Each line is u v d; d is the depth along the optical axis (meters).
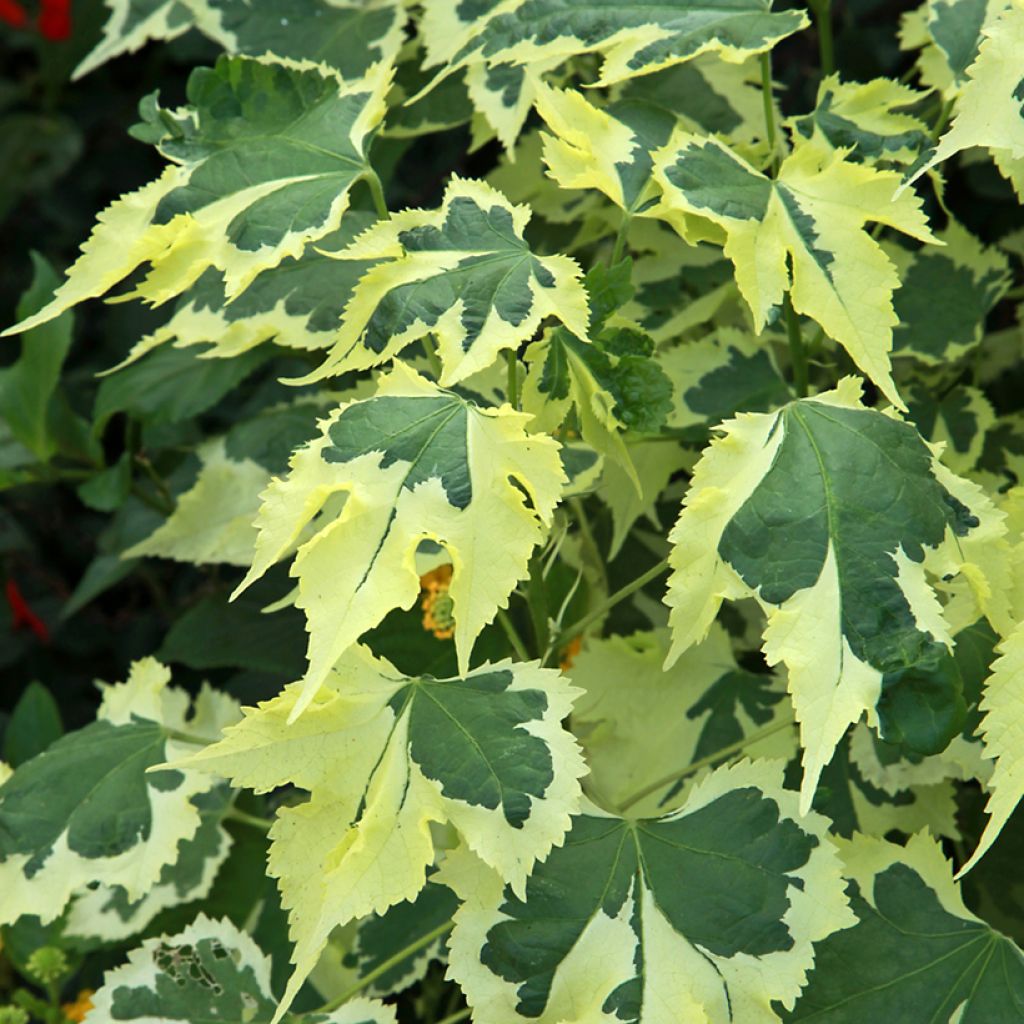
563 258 1.04
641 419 1.07
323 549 0.99
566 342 1.06
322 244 1.21
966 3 1.18
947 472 1.02
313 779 1.02
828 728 0.98
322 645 0.98
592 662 1.24
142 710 1.17
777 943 1.02
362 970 1.24
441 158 1.93
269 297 1.20
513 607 1.30
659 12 1.09
